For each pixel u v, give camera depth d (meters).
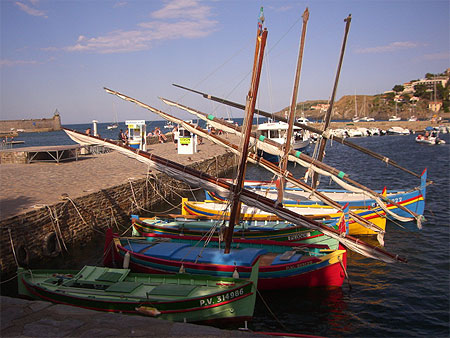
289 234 17.56
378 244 20.30
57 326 7.12
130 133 42.91
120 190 23.36
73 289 11.66
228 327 11.61
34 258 16.19
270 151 17.91
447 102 192.50
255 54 13.27
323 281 14.34
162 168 14.85
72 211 18.75
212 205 22.97
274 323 12.41
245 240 15.89
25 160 32.75
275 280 13.77
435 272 16.50
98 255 17.88
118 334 6.85
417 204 23.72
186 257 13.94
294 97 16.94
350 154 71.06
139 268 14.29
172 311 10.74
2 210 16.47
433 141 82.75
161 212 26.81
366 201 23.17
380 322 12.53
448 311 13.20
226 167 46.50
